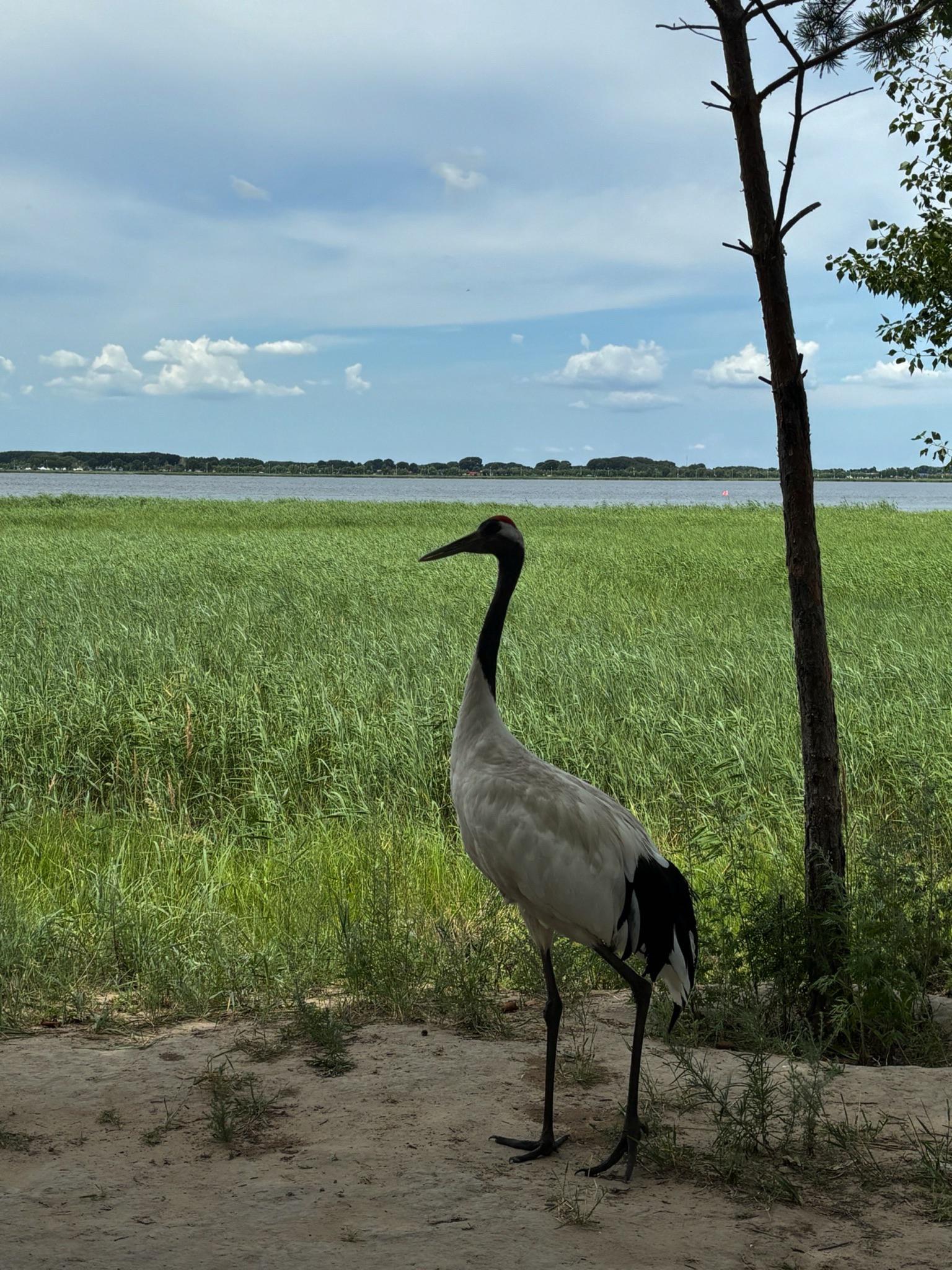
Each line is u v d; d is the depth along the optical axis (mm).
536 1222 3162
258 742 8867
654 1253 3012
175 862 6820
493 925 5727
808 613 4883
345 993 5152
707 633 14219
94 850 7074
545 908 3865
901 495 149875
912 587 19234
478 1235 3076
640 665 11586
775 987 4898
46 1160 3516
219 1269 2883
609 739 9016
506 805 3955
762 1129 3615
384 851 6828
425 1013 4902
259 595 17109
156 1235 3047
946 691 10539
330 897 6223
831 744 4902
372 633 13625
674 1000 4016
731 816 6555
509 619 15312
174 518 41062
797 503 4855
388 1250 2992
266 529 36531
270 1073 4234
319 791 8383
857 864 5648
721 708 10086
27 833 7359
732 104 4824
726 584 20484
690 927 4016
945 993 5180
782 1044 4469
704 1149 3678
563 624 15406
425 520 42031
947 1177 3426
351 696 10164
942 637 13656
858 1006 4508
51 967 5191
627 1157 3555
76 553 24031
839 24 4855
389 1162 3520
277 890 6461
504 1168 3518
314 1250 2980
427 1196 3297
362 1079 4176
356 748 8617
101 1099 3986
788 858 6523
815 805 4906
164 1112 3887
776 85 4715
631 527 37625
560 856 3811
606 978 5461
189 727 8711
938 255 10430
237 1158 3543
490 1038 4664
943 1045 4668
